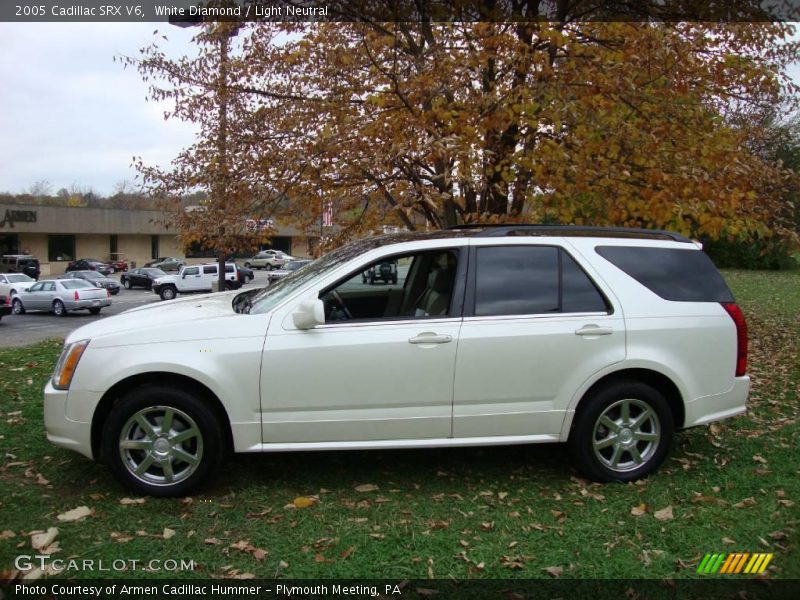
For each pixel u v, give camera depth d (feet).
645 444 14.53
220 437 13.17
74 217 178.09
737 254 131.23
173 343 13.01
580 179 23.38
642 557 11.09
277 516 12.51
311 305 12.95
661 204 22.93
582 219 25.61
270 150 27.99
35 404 19.45
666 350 14.20
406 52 24.48
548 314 13.89
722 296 14.96
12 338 68.90
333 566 10.71
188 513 12.54
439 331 13.44
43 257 177.47
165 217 32.40
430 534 11.86
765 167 29.94
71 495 13.25
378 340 13.26
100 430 13.41
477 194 27.76
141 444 12.96
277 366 13.05
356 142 24.81
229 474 14.52
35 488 13.55
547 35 21.62
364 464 15.33
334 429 13.32
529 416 13.79
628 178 23.98
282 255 202.90
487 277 13.99
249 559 10.92
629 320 14.11
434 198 25.18
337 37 26.18
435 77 22.80
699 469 15.15
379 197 28.99
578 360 13.82
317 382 13.14
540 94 22.16
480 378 13.51
